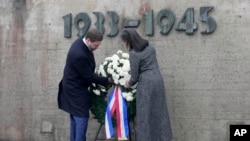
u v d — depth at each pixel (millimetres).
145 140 5160
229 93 5855
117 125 5371
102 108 5496
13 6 6523
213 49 5887
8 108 6559
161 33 6023
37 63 6453
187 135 5992
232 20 5828
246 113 5812
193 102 5969
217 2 5855
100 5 6234
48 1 6406
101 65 5504
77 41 5273
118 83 5355
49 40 6406
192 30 5906
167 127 5266
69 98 5293
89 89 5574
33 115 6480
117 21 6168
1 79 6562
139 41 5215
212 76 5902
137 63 5176
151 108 5215
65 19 6328
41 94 6449
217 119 5902
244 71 5809
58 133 6398
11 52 6535
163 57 6035
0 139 6570
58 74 6383
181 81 5996
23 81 6508
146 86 5180
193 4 5922
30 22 6473
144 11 6078
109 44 6207
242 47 5809
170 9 5992
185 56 5977
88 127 6289
